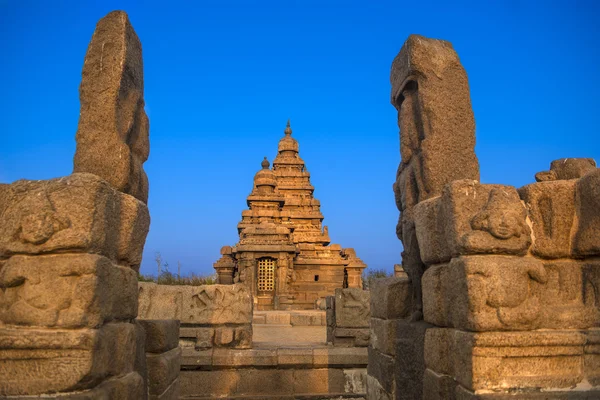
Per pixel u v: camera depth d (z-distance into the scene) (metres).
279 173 39.75
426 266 6.68
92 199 4.62
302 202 38.06
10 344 4.30
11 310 4.46
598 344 4.87
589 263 5.20
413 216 6.57
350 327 10.77
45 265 4.48
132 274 5.57
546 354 4.76
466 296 4.85
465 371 4.86
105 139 5.53
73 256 4.51
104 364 4.62
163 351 6.41
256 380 9.87
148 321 6.35
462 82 6.52
